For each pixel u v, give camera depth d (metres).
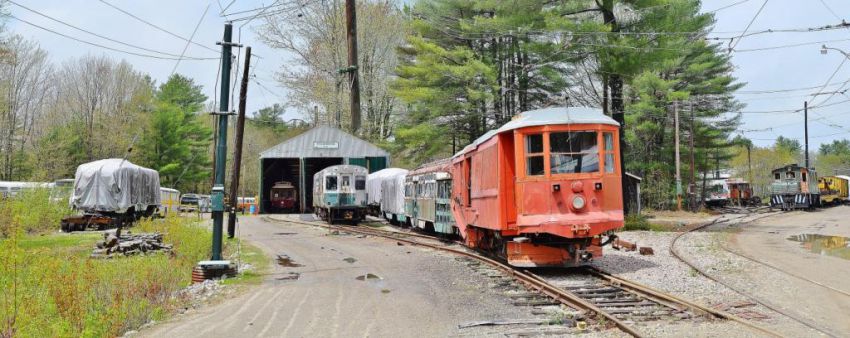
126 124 53.91
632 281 10.92
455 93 34.19
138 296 10.16
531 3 26.64
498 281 11.55
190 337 8.11
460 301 9.84
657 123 42.84
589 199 11.98
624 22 25.22
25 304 8.70
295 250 18.77
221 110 13.36
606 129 12.19
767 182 75.94
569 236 11.73
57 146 46.28
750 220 32.66
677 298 8.96
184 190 66.06
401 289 11.25
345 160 45.75
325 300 10.40
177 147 55.00
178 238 17.66
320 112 53.31
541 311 8.79
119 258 15.71
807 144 50.97
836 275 11.95
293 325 8.59
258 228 29.28
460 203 17.45
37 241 20.92
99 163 28.05
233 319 9.12
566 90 34.66
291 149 45.53
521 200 12.20
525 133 12.26
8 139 47.81
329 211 32.62
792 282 10.95
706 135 47.91
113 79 55.91
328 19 48.47
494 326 8.01
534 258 12.46
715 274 11.93
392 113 50.47
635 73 25.09
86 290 9.87
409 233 24.45
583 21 24.77
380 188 37.44
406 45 47.16
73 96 54.28
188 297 11.09
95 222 27.02
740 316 8.18
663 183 44.38
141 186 29.83
